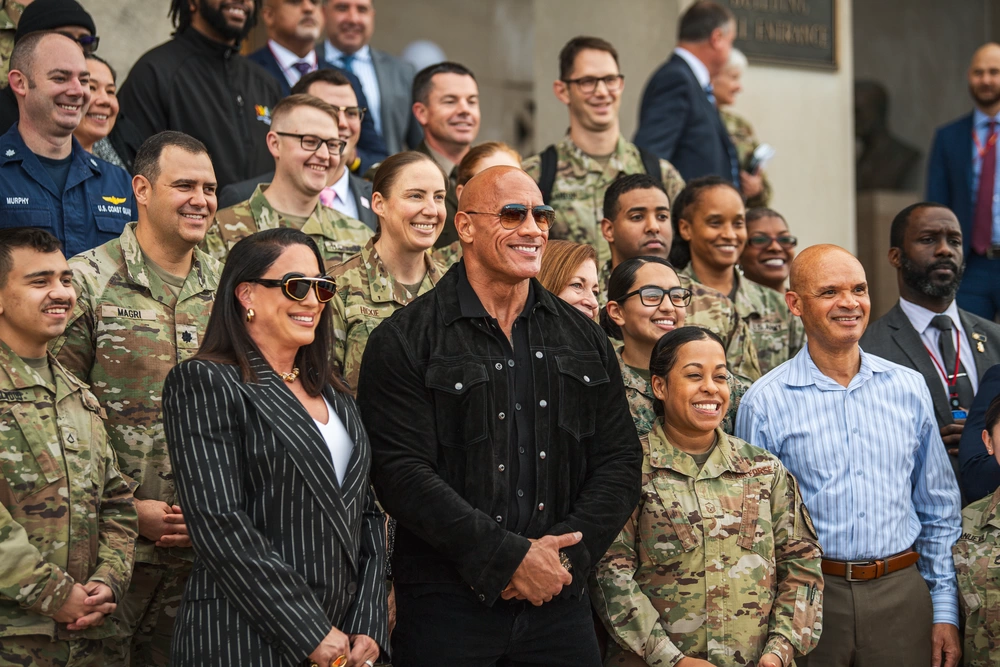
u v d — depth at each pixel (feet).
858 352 18.30
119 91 23.91
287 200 20.70
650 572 16.24
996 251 29.50
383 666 15.49
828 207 36.88
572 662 14.43
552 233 24.75
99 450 15.35
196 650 12.70
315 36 28.89
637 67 35.60
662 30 35.12
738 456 16.80
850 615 17.15
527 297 15.17
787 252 25.21
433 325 14.66
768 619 16.17
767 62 35.78
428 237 18.31
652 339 18.21
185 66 24.04
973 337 20.88
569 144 25.39
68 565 14.65
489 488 14.20
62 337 16.03
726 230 22.36
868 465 17.57
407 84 31.53
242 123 24.58
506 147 22.31
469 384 14.28
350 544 13.30
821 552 16.93
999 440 17.85
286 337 13.52
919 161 45.39
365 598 13.44
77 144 19.69
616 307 18.65
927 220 20.72
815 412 17.80
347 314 17.67
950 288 20.63
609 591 15.83
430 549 14.30
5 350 14.92
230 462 12.80
